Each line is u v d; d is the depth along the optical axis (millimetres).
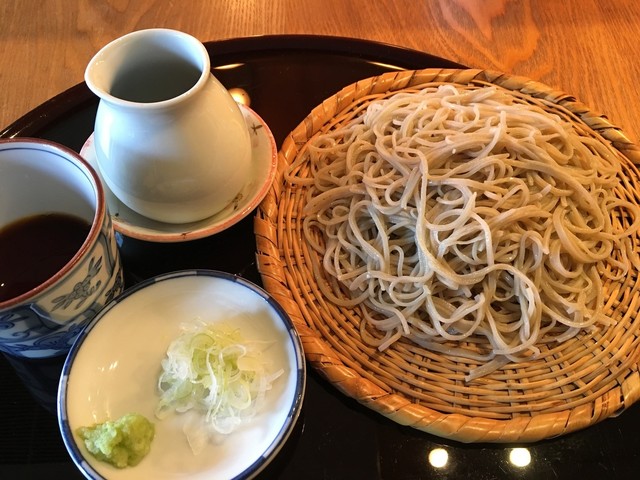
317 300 311
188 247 329
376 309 312
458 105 355
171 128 264
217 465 243
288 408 248
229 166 291
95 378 264
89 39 464
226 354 262
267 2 491
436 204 323
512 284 313
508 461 263
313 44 424
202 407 259
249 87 401
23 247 275
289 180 344
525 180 328
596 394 279
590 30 467
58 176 269
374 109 366
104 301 274
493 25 473
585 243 325
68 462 260
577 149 344
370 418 276
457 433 260
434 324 301
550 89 383
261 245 310
